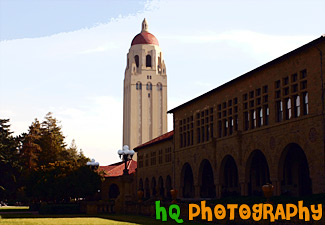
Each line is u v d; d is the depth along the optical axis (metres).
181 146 55.06
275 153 35.25
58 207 44.88
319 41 30.31
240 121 40.97
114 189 83.25
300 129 32.38
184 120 54.47
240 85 41.31
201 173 49.47
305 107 32.50
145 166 73.81
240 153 40.47
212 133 46.78
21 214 44.88
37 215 41.69
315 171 30.64
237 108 41.91
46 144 87.12
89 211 43.62
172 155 58.28
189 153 52.03
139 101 168.38
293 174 40.09
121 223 28.20
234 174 50.09
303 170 39.09
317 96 30.80
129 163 88.88
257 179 46.06
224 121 44.41
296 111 33.44
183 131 54.47
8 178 66.06
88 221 30.81
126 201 44.28
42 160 84.50
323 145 29.89
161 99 170.75
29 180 52.50
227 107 43.66
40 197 51.97
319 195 25.17
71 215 41.00
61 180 49.75
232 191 48.31
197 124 50.56
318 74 30.78
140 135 166.00
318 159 30.36
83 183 49.66
